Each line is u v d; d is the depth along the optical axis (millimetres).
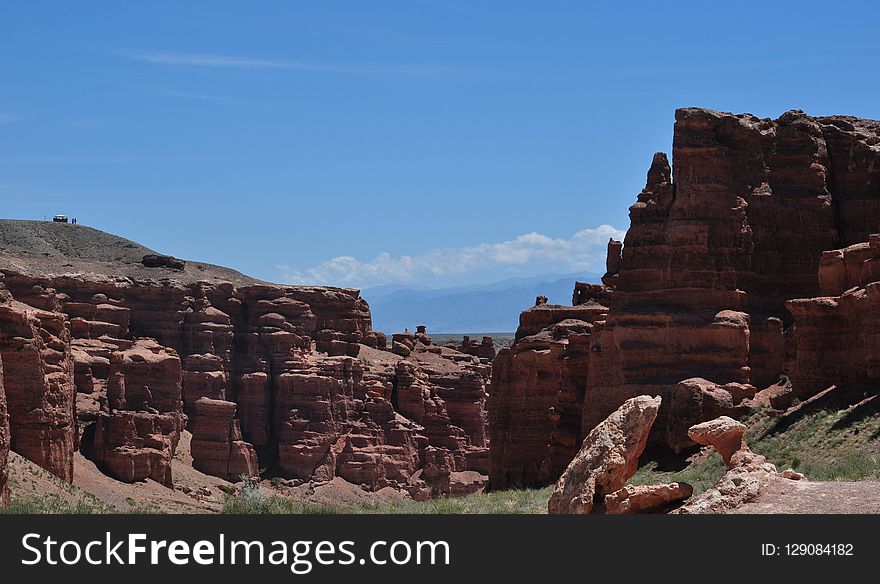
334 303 157875
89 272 151500
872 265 52250
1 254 148625
